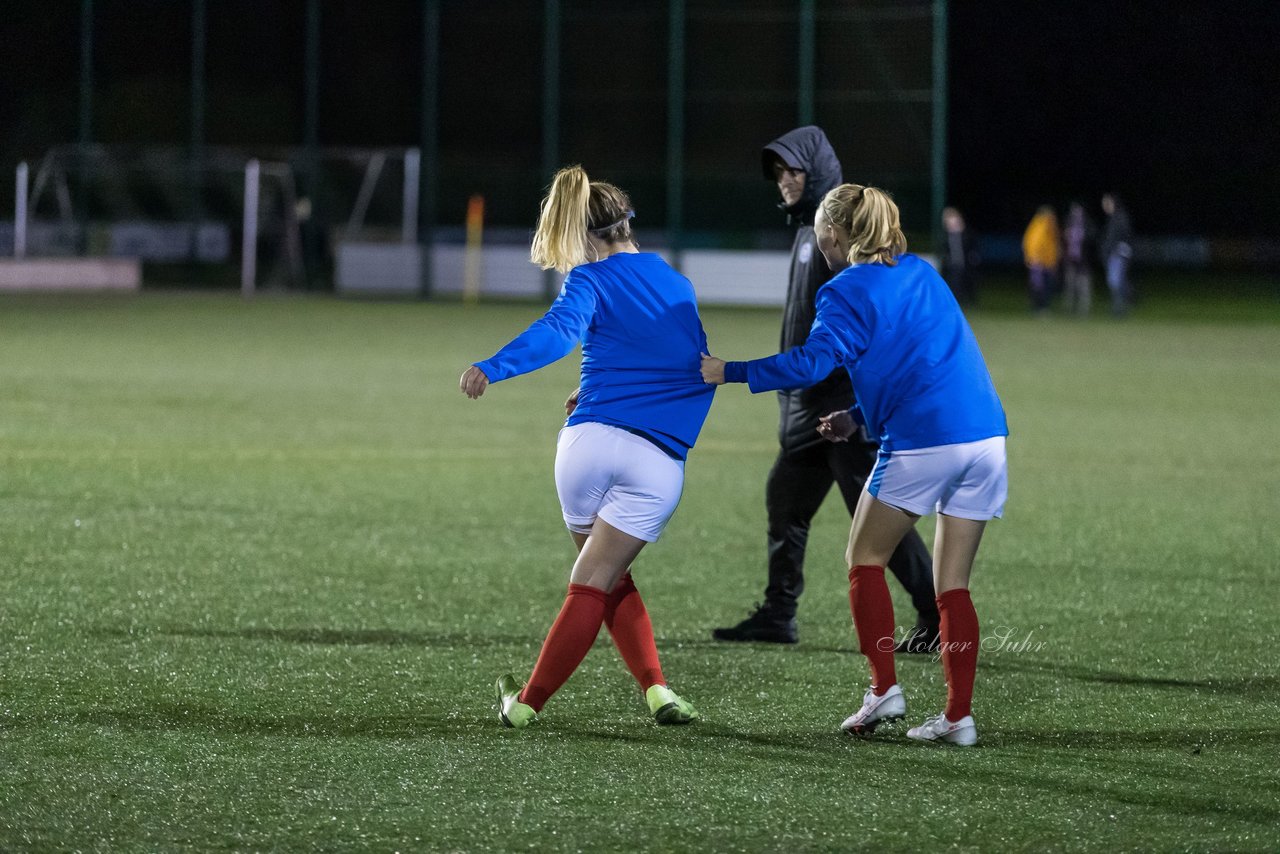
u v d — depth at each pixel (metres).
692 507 36.81
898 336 18.58
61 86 115.69
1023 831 16.16
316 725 19.59
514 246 111.62
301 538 31.91
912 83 104.94
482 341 80.00
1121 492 39.53
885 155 106.00
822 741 19.27
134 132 115.56
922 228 106.88
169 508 34.62
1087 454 46.28
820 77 106.00
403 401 55.91
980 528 19.19
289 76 113.81
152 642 23.52
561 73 109.94
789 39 106.00
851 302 18.48
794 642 24.62
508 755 18.48
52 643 23.30
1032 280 107.88
